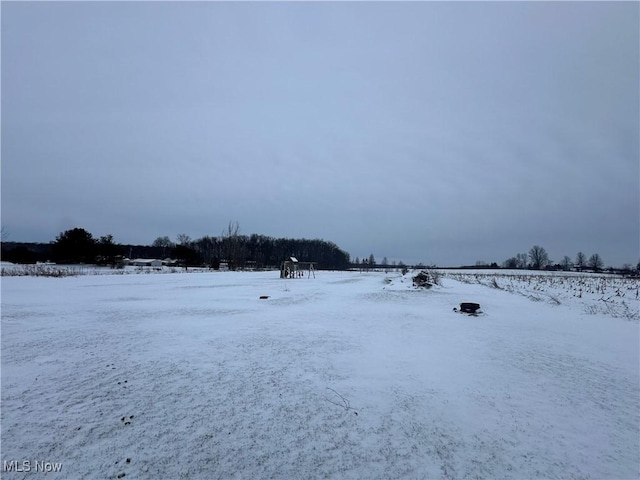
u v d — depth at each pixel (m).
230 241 64.50
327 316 12.16
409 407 5.07
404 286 24.08
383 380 6.06
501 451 4.05
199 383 5.76
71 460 3.71
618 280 26.39
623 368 7.03
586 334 10.02
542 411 5.06
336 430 4.40
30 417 4.56
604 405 5.31
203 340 8.55
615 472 3.74
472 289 21.95
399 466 3.74
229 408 4.90
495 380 6.19
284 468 3.66
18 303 14.95
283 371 6.39
